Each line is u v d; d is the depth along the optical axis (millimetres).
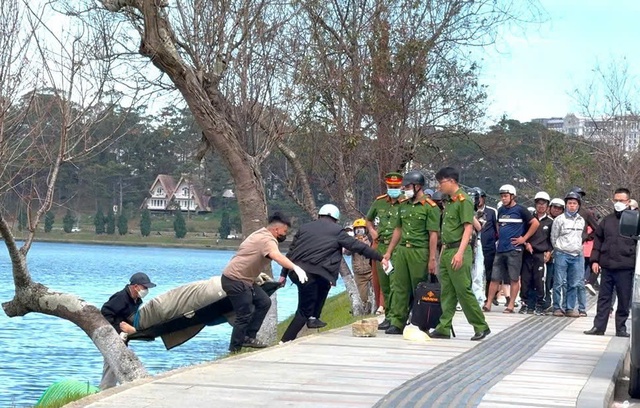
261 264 15336
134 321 16469
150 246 105500
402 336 16531
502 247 22375
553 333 18281
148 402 9695
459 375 12414
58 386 15203
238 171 22766
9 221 20203
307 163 28547
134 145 98312
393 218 17859
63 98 18172
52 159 18375
